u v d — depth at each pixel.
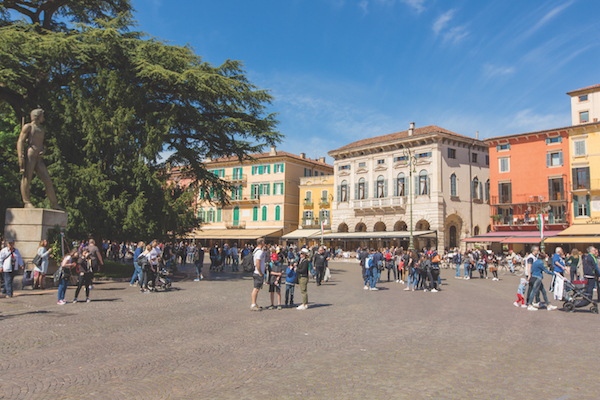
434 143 48.59
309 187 63.00
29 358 6.99
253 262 12.67
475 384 5.89
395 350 7.78
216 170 70.44
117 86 21.20
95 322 10.18
